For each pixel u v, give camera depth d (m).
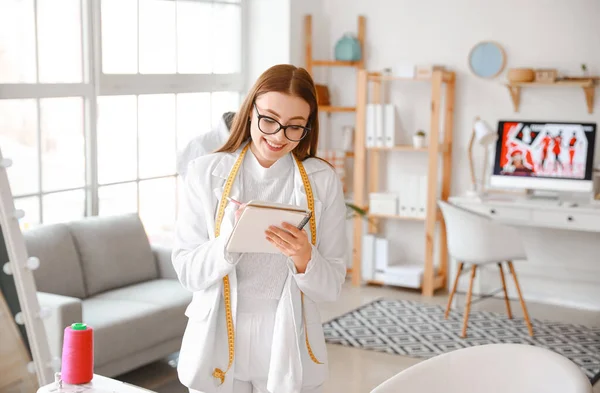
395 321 5.38
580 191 5.71
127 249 4.69
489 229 5.00
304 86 1.97
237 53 6.21
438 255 6.45
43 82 4.49
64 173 4.69
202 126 5.80
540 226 5.77
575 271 5.97
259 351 2.05
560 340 5.02
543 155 5.82
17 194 4.41
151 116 5.31
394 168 6.56
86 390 1.98
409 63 6.08
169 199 5.49
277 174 2.10
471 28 6.17
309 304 2.09
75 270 4.35
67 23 4.62
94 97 4.80
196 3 5.69
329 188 2.12
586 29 5.82
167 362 4.55
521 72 5.82
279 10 6.18
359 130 6.28
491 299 6.08
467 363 1.97
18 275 2.94
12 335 2.93
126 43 5.06
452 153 6.33
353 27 6.55
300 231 1.91
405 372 1.98
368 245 6.32
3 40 4.25
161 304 4.25
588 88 5.78
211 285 2.04
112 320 3.91
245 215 1.84
